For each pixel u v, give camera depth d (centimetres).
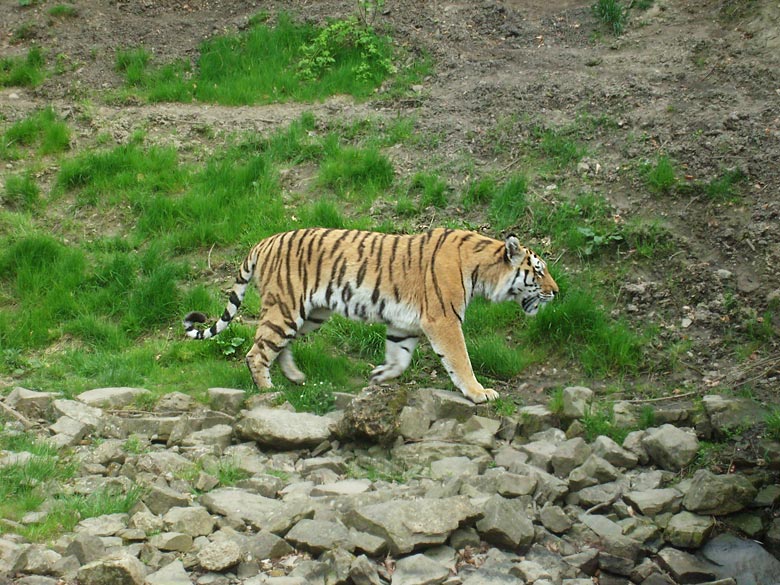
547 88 1336
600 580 632
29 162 1337
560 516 668
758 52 1320
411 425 785
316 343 972
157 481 704
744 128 1152
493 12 1595
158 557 595
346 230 891
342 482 707
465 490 682
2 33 1670
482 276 865
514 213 1120
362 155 1248
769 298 947
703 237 1041
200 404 863
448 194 1181
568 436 805
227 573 587
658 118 1212
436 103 1373
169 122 1394
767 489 710
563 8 1609
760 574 640
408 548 607
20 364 959
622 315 986
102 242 1167
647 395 880
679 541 663
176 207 1202
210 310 1037
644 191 1113
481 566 611
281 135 1320
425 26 1566
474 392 841
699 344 932
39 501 666
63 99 1502
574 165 1187
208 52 1574
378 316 867
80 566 576
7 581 560
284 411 805
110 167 1282
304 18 1616
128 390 868
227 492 677
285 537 621
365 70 1477
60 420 794
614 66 1384
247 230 1159
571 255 1068
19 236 1165
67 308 1053
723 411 795
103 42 1631
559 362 946
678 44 1402
